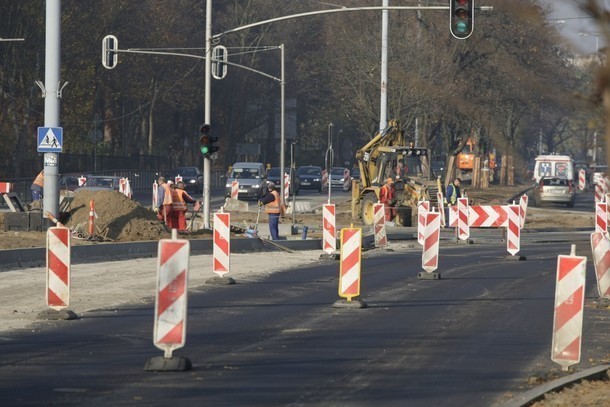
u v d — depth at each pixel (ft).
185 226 309.42
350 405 80.38
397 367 101.24
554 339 100.94
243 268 227.20
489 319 144.87
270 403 80.23
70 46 599.98
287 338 121.80
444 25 370.94
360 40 526.16
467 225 330.13
